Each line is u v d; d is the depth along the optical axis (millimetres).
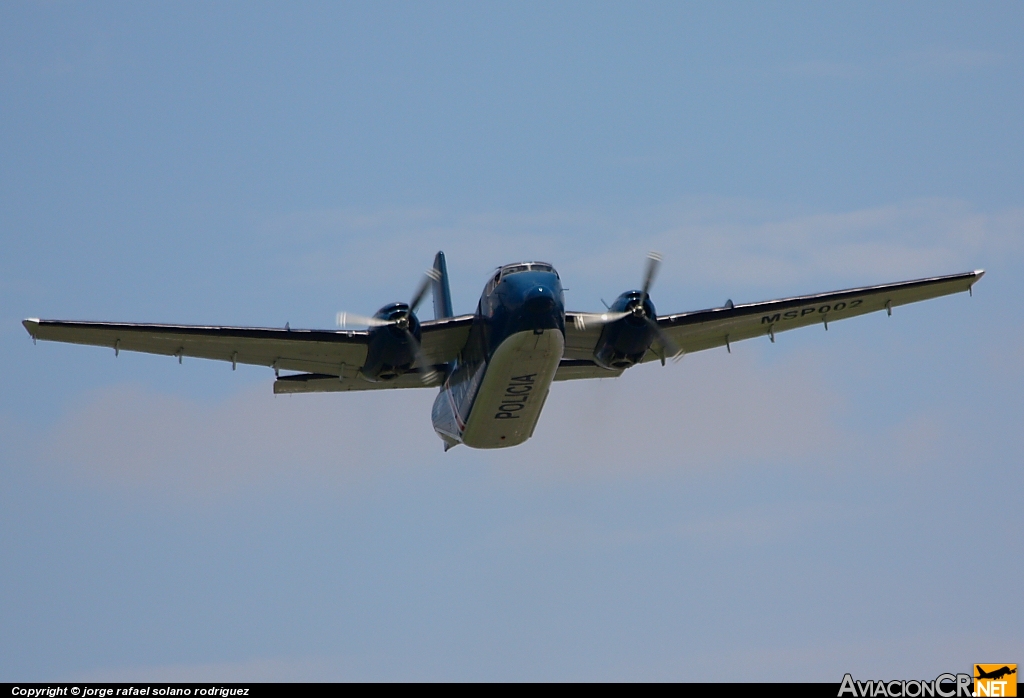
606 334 100438
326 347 98938
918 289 105750
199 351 98812
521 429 103750
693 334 106125
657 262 99562
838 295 104312
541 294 89188
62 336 94375
